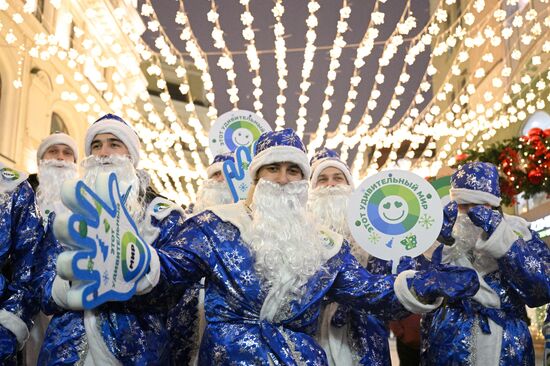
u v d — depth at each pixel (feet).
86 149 10.63
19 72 46.60
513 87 36.60
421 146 85.56
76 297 6.64
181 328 11.60
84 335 8.69
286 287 8.45
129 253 7.50
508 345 10.72
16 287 9.50
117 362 8.66
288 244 8.59
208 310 8.75
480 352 10.75
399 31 26.94
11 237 9.62
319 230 9.50
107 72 65.98
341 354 10.59
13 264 9.73
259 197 8.79
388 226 10.84
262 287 8.47
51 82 53.47
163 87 34.37
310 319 8.80
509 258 10.28
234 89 31.14
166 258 8.25
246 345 8.30
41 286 9.27
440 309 11.34
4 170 9.95
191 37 31.50
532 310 30.99
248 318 8.50
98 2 51.37
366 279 8.96
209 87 33.37
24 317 9.40
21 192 9.82
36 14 48.88
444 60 77.20
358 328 10.79
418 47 27.58
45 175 12.86
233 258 8.57
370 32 27.73
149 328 8.97
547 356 11.14
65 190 6.63
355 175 48.11
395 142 45.55
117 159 9.94
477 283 8.13
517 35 50.19
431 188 10.84
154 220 9.76
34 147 50.83
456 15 69.51
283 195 8.82
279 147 8.95
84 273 6.66
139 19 59.16
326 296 9.41
